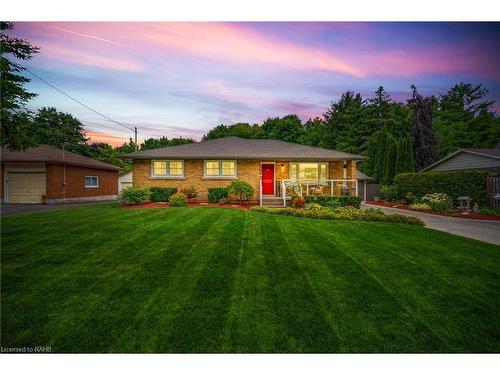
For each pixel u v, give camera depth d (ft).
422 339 9.36
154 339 9.10
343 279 14.19
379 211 36.50
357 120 131.95
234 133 131.13
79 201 68.85
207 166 53.78
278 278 14.17
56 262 15.80
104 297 11.76
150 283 13.25
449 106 135.33
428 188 55.72
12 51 36.22
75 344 8.83
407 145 80.33
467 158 64.59
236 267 15.64
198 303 11.40
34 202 60.23
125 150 160.35
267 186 55.93
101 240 20.53
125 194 45.75
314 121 173.47
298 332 9.59
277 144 62.75
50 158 61.26
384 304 11.60
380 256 18.20
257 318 10.35
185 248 19.04
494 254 19.17
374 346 9.01
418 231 27.14
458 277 14.73
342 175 56.18
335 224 29.96
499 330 9.92
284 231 25.41
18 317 10.14
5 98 34.83
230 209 39.06
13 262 15.71
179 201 44.14
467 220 38.40
